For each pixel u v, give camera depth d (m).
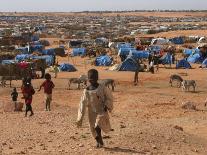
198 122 23.47
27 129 17.30
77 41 116.25
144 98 37.34
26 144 14.28
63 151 13.07
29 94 22.86
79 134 15.80
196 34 140.12
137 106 32.56
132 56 71.88
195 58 79.56
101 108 13.15
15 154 12.76
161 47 98.38
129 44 103.31
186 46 106.12
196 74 59.97
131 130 16.47
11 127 17.89
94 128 13.35
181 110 30.09
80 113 13.21
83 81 45.50
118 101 36.34
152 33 160.00
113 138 14.81
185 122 23.45
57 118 20.95
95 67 71.00
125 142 14.30
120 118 22.33
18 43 118.62
